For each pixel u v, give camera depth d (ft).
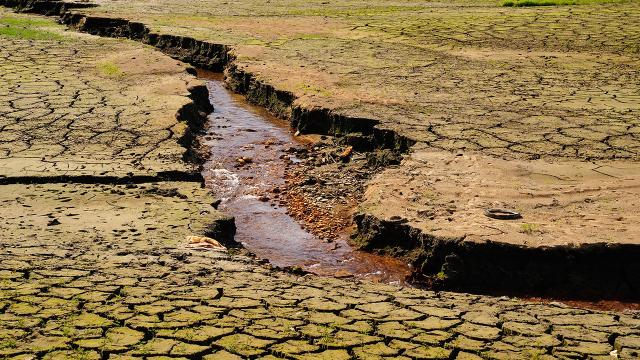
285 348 19.98
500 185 35.19
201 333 20.70
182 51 71.77
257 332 20.84
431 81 55.72
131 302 22.58
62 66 59.93
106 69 58.70
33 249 27.22
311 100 49.85
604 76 57.41
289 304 22.97
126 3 99.60
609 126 44.47
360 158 43.11
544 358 19.70
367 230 32.30
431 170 37.29
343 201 37.17
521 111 47.67
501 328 21.67
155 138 42.55
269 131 49.39
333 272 29.66
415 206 32.89
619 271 28.43
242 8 95.86
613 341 20.97
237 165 42.63
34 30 77.71
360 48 67.92
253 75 58.18
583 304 27.37
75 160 38.52
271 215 35.70
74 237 28.96
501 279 28.48
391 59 63.36
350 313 22.41
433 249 29.25
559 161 38.52
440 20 81.76
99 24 82.64
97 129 43.98
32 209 32.19
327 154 43.70
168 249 27.96
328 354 19.72
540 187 34.96
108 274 24.85
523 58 63.82
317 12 91.35
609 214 31.71
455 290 28.48
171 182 36.24
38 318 21.30
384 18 84.58
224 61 67.92
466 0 100.07
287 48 67.97
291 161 43.21
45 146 40.83
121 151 40.24
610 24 76.69
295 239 33.04
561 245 28.50
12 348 19.53
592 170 37.17
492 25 78.07
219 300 23.00
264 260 29.48
